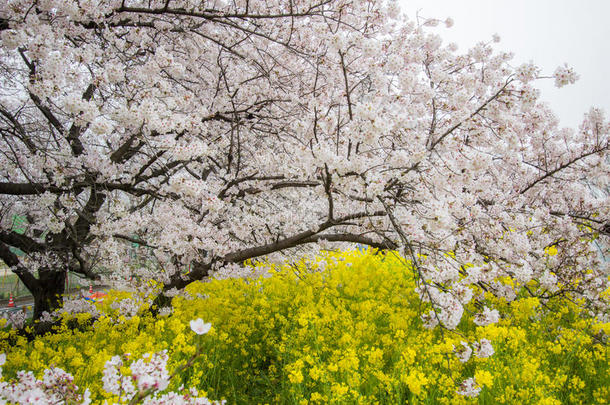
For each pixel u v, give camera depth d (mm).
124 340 4379
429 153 4270
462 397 3016
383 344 4227
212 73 6031
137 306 4895
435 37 4984
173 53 5926
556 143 5352
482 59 5199
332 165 3432
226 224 5777
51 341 4441
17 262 5984
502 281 5160
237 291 6258
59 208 4988
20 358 3566
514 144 4352
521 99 4074
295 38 5539
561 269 5078
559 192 5516
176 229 4598
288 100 5637
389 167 3727
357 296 6109
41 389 1562
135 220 4488
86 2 4082
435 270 3574
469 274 3656
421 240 3660
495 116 4359
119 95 4531
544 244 5172
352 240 4875
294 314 5367
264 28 5578
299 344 4332
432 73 4668
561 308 5117
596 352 3811
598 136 4949
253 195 5828
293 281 6914
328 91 5098
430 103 4906
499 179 5152
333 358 3775
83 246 5242
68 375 1631
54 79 3395
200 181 3580
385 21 4785
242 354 4695
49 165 4410
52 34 3668
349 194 4262
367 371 3506
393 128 3773
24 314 6023
